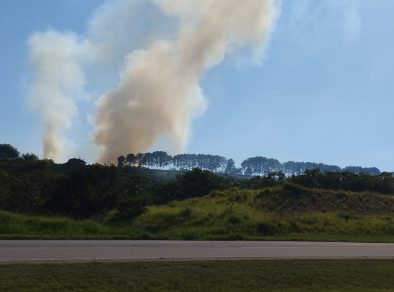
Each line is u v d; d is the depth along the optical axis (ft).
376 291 48.39
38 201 119.14
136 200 119.85
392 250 78.18
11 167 155.12
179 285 41.73
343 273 54.29
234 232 96.17
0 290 33.60
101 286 38.09
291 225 108.58
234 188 176.14
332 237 99.19
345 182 184.34
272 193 147.13
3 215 75.82
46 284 36.42
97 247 56.34
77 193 122.01
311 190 149.79
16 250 49.21
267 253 62.75
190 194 175.52
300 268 53.47
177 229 101.04
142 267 44.60
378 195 157.99
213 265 49.16
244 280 46.26
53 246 54.54
